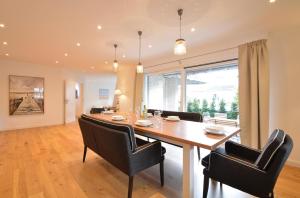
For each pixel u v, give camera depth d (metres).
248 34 2.92
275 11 2.15
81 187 1.94
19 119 5.28
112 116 2.88
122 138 1.58
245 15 2.25
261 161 1.30
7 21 2.41
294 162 2.56
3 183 2.00
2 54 4.30
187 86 4.33
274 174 1.24
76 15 2.24
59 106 6.17
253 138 2.77
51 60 5.02
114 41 3.26
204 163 1.63
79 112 8.76
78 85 8.76
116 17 2.30
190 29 2.70
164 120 2.60
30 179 2.10
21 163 2.58
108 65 5.77
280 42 2.71
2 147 3.38
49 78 5.88
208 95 3.93
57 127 5.52
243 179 1.36
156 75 5.27
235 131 1.83
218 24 2.52
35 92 5.56
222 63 3.49
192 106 4.25
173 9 2.09
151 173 2.30
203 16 2.27
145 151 1.77
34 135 4.40
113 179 2.12
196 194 1.85
